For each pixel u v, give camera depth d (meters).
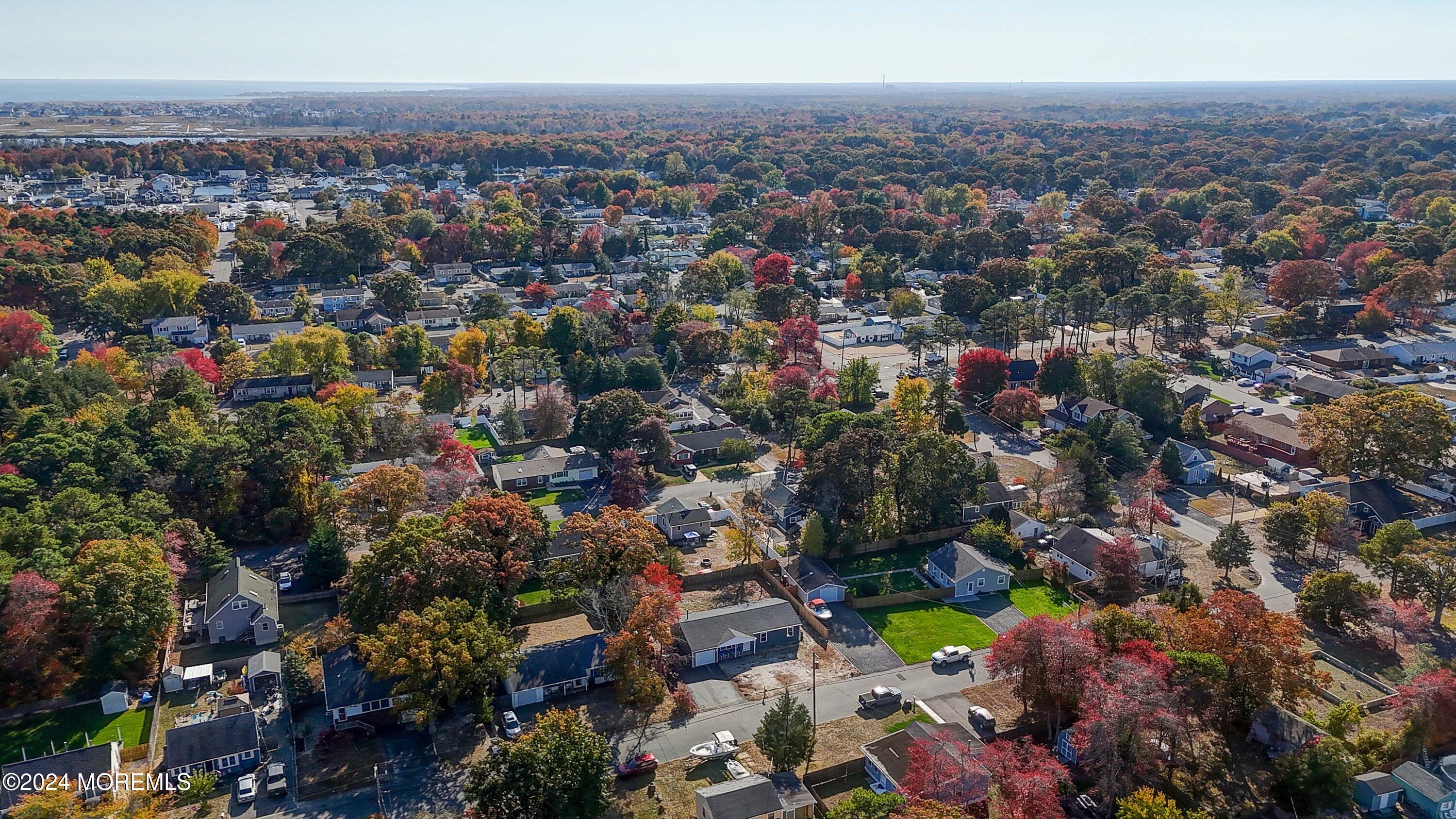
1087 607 92.31
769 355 160.50
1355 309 186.62
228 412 138.25
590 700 78.88
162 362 142.25
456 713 76.81
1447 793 64.31
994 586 97.31
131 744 72.38
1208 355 170.88
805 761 70.06
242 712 75.50
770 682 81.88
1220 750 72.19
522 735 70.31
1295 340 177.88
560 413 132.62
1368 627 88.69
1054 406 149.38
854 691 80.50
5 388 120.56
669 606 80.00
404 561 81.31
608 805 61.12
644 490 117.50
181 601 90.31
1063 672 71.31
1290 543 101.25
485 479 115.44
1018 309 171.88
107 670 77.06
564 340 162.25
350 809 66.38
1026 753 67.12
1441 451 113.31
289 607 91.38
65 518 87.19
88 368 132.38
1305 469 121.25
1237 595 76.88
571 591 90.44
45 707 75.88
